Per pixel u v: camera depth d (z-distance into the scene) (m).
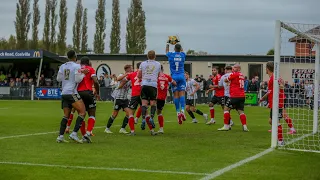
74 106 13.26
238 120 24.28
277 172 9.16
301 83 16.64
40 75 49.81
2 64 52.75
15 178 8.37
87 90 13.73
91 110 13.86
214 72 21.72
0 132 16.03
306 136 16.20
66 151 11.59
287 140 14.77
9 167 9.36
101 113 27.75
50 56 47.22
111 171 9.10
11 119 22.20
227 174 8.91
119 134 15.99
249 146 13.02
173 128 18.73
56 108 32.16
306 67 16.31
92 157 10.71
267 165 9.95
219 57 48.50
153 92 15.54
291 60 15.31
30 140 13.73
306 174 8.99
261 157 11.04
